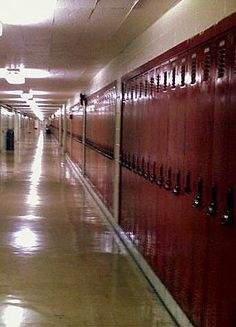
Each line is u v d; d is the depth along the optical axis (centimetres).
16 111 3712
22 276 471
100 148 938
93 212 834
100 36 568
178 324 367
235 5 270
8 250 564
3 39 591
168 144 405
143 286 455
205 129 309
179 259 367
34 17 454
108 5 413
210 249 295
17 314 378
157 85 450
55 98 2105
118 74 720
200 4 336
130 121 601
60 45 638
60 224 723
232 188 260
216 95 289
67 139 2328
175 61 388
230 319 261
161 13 438
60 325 360
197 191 321
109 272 494
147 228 484
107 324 365
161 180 425
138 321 373
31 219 750
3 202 900
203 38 315
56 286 446
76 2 402
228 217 262
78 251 571
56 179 1310
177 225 373
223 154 275
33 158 2061
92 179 1078
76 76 1078
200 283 315
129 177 596
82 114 1442
